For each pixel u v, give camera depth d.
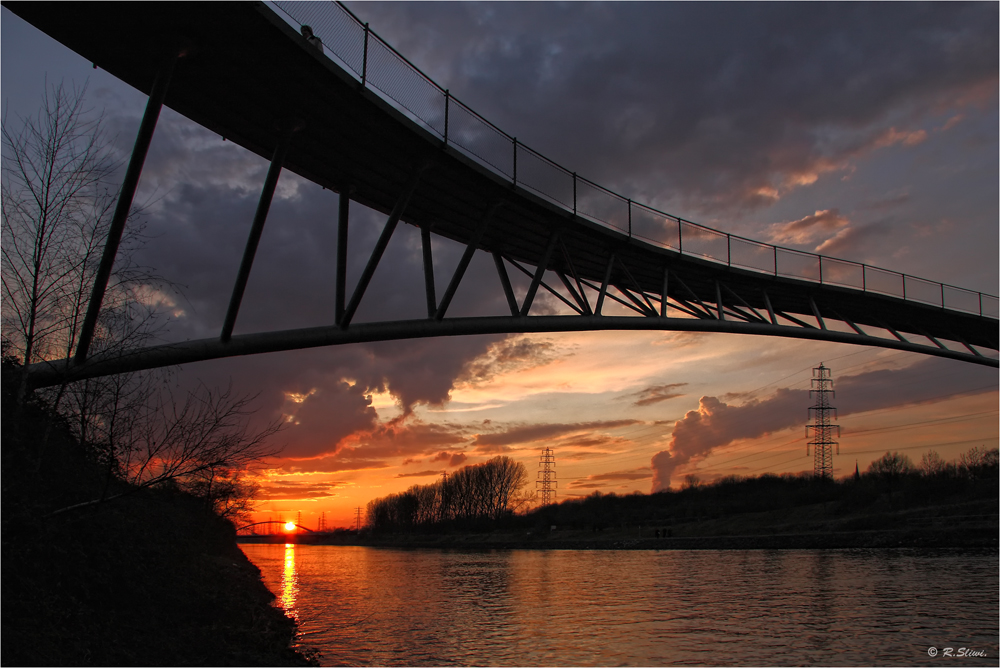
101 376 11.12
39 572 9.99
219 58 14.95
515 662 18.52
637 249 28.39
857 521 71.56
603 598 33.03
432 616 27.81
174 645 11.77
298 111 16.86
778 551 62.97
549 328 25.34
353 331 19.88
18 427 10.06
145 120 13.90
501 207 23.20
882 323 42.88
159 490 12.72
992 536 55.88
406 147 18.92
